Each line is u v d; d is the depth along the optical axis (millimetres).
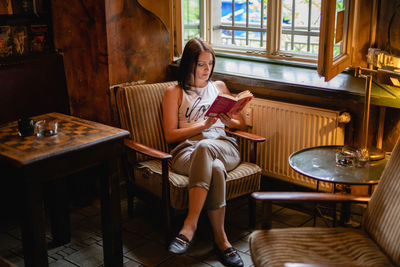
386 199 1940
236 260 2510
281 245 1911
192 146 2785
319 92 2797
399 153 1952
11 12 3143
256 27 3643
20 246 2799
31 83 3225
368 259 1836
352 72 3037
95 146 2262
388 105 2549
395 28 2637
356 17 2834
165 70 3508
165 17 3393
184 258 2625
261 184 3404
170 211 2666
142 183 2871
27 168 2031
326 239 1980
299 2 3359
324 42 2418
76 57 3285
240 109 2709
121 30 3133
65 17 3232
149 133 2996
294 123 2998
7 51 3158
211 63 2881
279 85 2959
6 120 3127
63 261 2617
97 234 2918
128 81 3268
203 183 2488
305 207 3150
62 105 3434
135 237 2863
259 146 3227
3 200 3115
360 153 2475
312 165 2467
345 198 2018
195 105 2904
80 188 3314
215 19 3818
